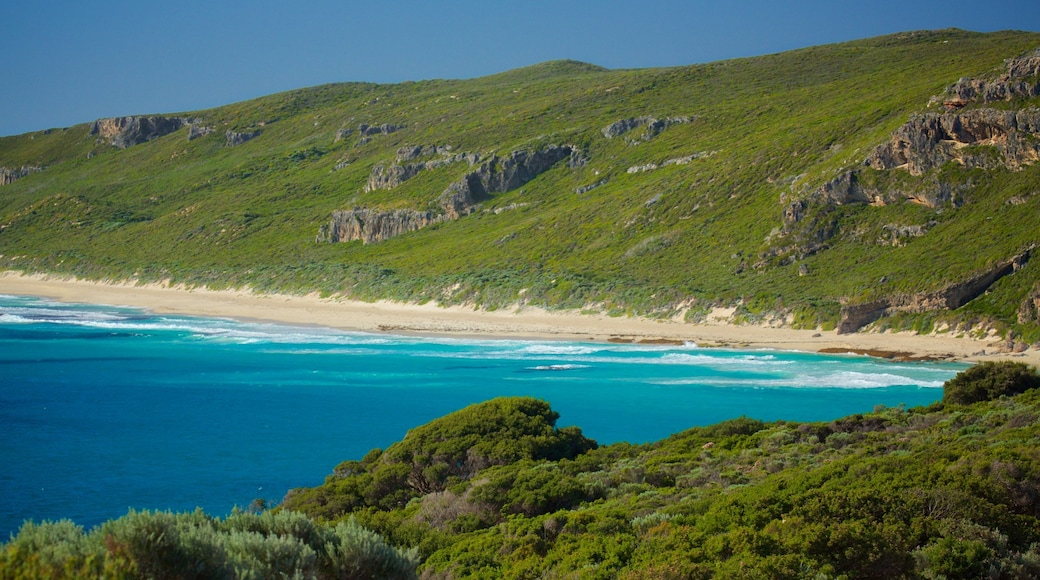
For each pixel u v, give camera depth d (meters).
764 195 115.12
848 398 58.66
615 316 99.56
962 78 101.94
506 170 162.12
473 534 25.70
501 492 29.30
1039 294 72.56
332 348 85.81
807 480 24.81
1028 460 23.27
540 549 22.86
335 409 57.50
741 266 101.12
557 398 60.22
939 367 69.00
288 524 15.87
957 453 26.20
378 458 37.66
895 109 116.81
